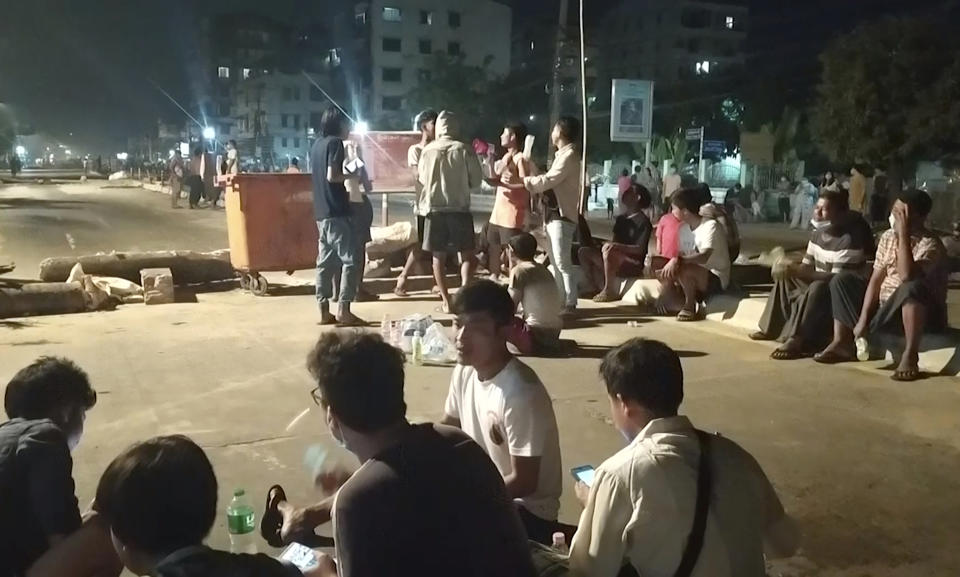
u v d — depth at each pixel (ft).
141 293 31.99
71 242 54.24
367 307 30.40
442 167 27.48
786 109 125.80
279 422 17.84
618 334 26.17
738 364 22.82
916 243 21.67
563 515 13.58
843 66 106.52
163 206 91.91
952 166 108.58
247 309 30.17
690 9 257.55
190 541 6.73
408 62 266.36
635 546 8.14
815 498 14.51
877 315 21.86
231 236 33.01
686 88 172.04
